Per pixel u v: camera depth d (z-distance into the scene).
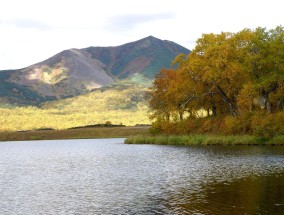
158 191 22.69
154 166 35.03
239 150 47.09
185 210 17.97
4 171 35.47
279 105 64.38
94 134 131.50
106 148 65.94
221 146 55.81
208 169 31.31
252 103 64.75
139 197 21.19
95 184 26.30
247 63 62.72
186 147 57.41
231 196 20.64
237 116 64.19
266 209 17.75
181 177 27.70
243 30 65.88
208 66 64.56
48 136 134.00
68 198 21.81
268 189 22.14
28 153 62.03
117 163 39.06
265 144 55.03
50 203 20.64
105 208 18.97
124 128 135.50
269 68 63.12
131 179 27.72
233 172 28.98
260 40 62.81
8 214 18.50
